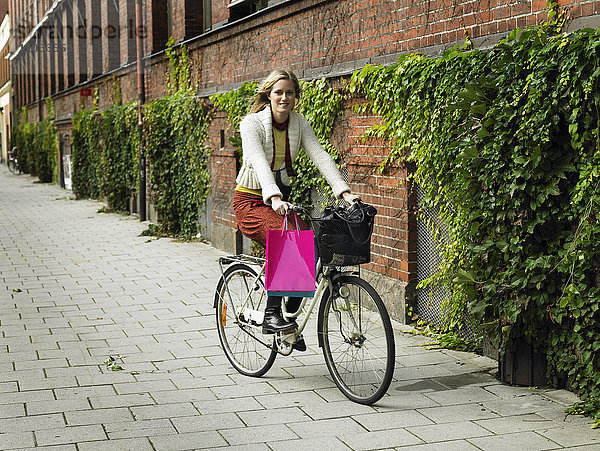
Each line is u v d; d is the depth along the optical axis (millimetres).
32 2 42281
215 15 12125
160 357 6043
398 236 7043
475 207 5590
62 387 5285
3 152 65062
